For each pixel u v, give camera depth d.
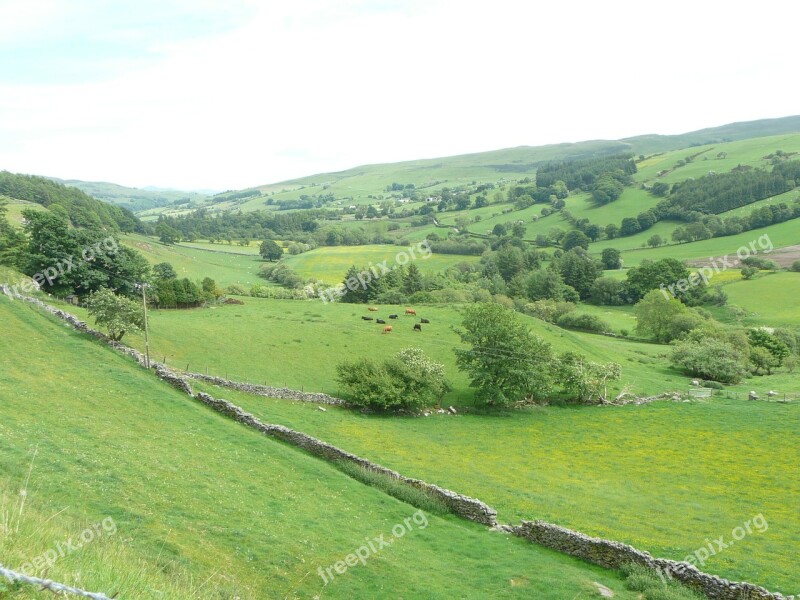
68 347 54.56
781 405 69.69
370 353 81.94
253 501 30.66
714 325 107.81
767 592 24.70
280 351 77.75
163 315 88.69
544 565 28.45
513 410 68.88
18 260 86.25
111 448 32.88
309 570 24.23
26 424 33.31
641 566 27.81
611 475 47.72
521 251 180.88
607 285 149.00
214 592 18.61
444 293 127.75
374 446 49.66
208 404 49.16
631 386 78.31
